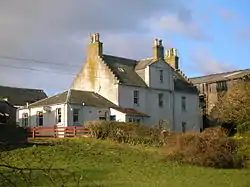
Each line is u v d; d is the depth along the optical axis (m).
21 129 38.81
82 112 48.22
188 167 30.27
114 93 51.97
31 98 77.94
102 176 24.23
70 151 32.66
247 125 42.22
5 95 75.44
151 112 55.00
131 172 26.34
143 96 54.53
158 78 57.00
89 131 40.47
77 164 28.11
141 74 56.59
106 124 39.94
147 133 39.25
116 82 51.81
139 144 38.16
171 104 58.16
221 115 48.00
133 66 58.22
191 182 23.69
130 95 53.03
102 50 55.94
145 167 28.69
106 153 33.12
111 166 28.16
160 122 54.09
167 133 38.59
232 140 33.72
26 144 34.12
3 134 36.44
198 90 66.25
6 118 52.00
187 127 59.97
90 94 52.28
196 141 32.66
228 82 63.41
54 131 40.72
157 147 37.31
